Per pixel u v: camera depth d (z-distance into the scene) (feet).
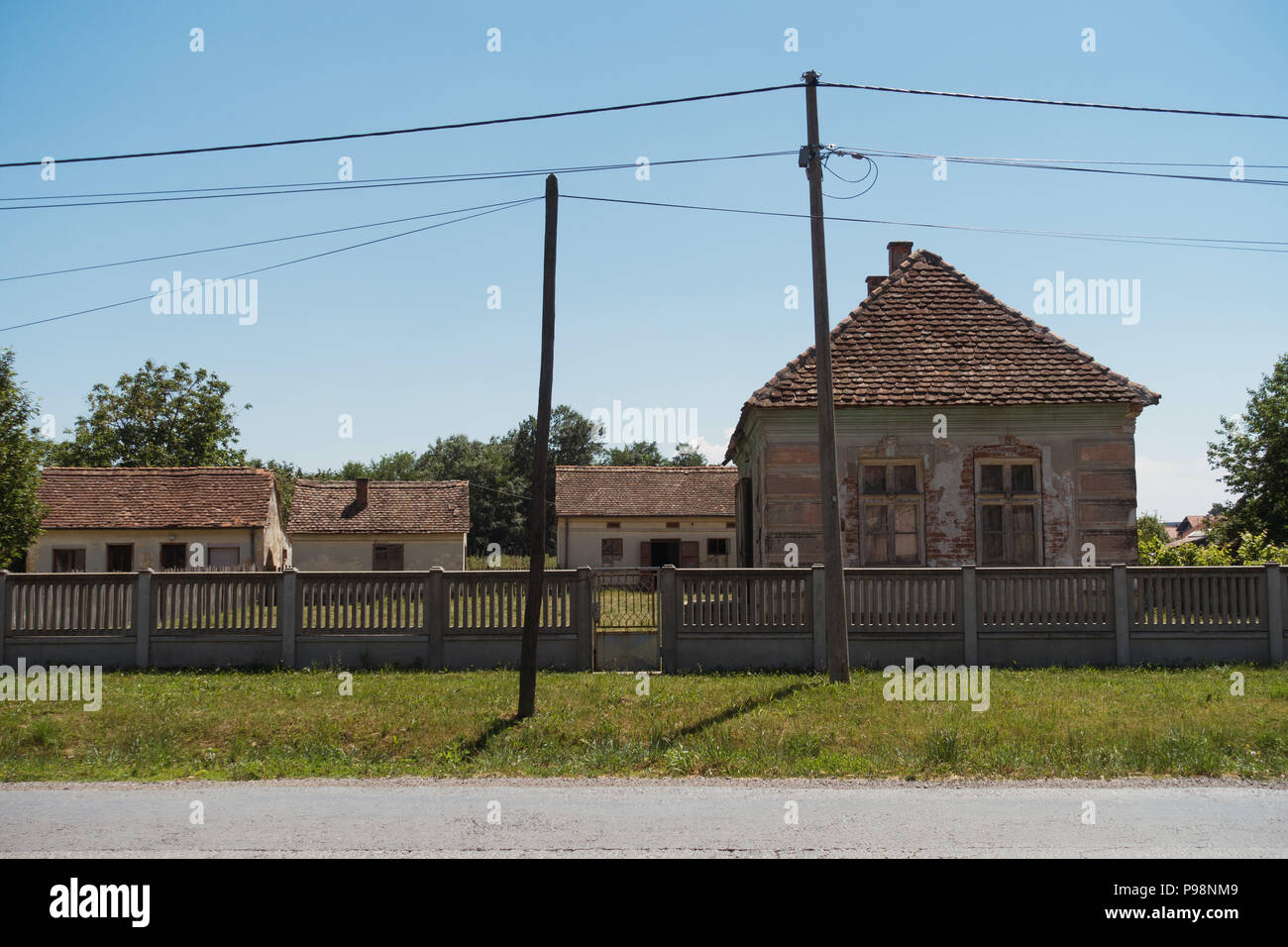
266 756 37.47
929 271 73.67
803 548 64.49
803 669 52.21
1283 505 152.46
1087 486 65.46
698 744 36.76
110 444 201.87
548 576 53.11
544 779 33.17
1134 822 26.68
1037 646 53.11
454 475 276.62
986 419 65.46
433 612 53.06
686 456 331.16
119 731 39.73
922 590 53.21
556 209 44.93
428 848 24.72
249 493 148.87
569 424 306.96
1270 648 53.31
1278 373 159.22
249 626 53.31
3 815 28.12
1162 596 53.47
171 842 25.35
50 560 142.20
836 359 67.56
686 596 52.85
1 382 111.65
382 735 39.42
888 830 26.00
